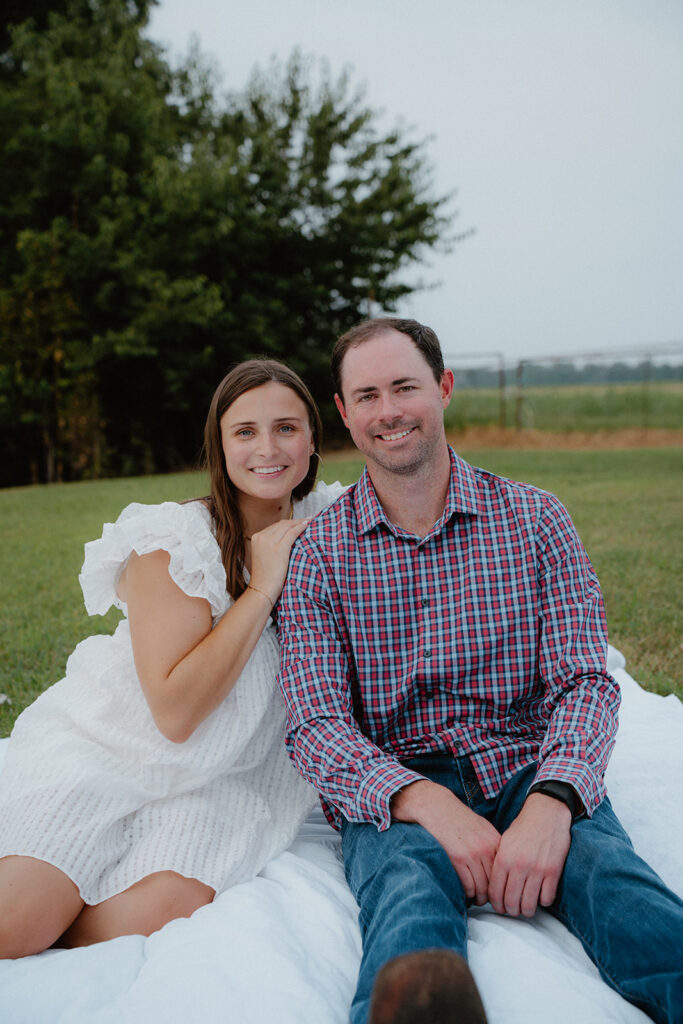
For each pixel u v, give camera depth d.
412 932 1.37
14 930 1.60
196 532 1.95
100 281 15.84
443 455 1.99
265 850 1.92
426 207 18.12
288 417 2.07
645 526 7.39
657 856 1.96
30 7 17.55
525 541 1.93
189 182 15.37
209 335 16.70
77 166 15.45
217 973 1.43
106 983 1.46
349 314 18.94
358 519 2.00
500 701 1.92
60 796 1.73
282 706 2.08
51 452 16.83
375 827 1.76
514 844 1.61
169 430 18.03
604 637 1.94
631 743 2.64
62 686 2.05
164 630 1.85
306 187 17.97
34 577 6.25
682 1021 1.31
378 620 1.96
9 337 15.64
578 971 1.45
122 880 1.73
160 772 1.84
